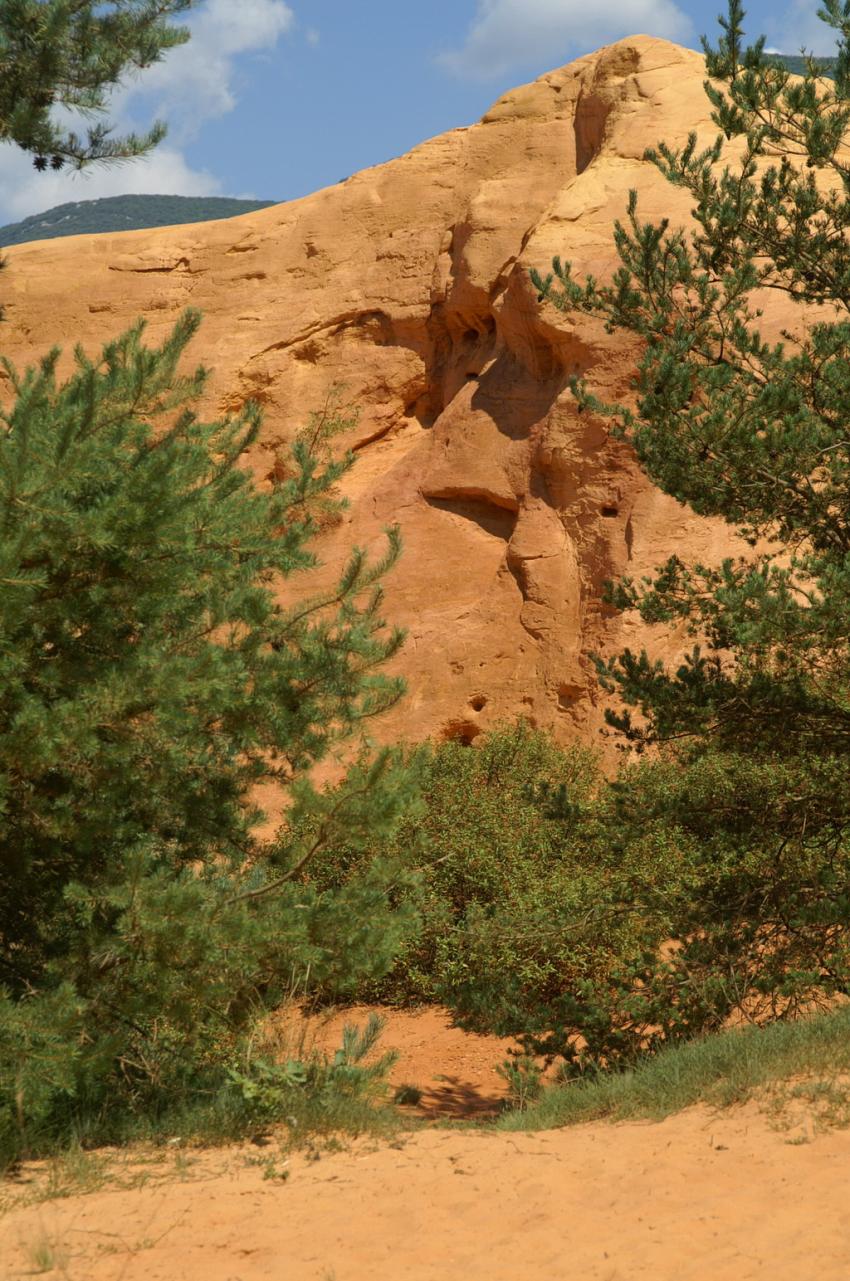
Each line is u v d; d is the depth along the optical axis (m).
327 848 14.27
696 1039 16.16
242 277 42.88
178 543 13.20
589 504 33.28
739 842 18.91
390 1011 23.67
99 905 13.29
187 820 15.29
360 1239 9.00
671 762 25.72
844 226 19.17
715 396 18.20
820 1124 10.55
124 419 13.16
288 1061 13.23
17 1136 11.74
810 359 18.41
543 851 24.16
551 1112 13.20
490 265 37.84
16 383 14.20
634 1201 9.42
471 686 33.62
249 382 41.06
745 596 16.77
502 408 36.06
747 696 18.25
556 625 33.12
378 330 40.44
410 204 41.25
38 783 13.37
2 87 21.45
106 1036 12.38
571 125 39.47
